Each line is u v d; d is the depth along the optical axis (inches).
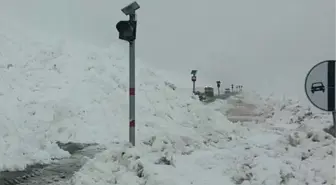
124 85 630.5
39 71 626.5
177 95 649.0
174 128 524.4
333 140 354.3
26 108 530.6
